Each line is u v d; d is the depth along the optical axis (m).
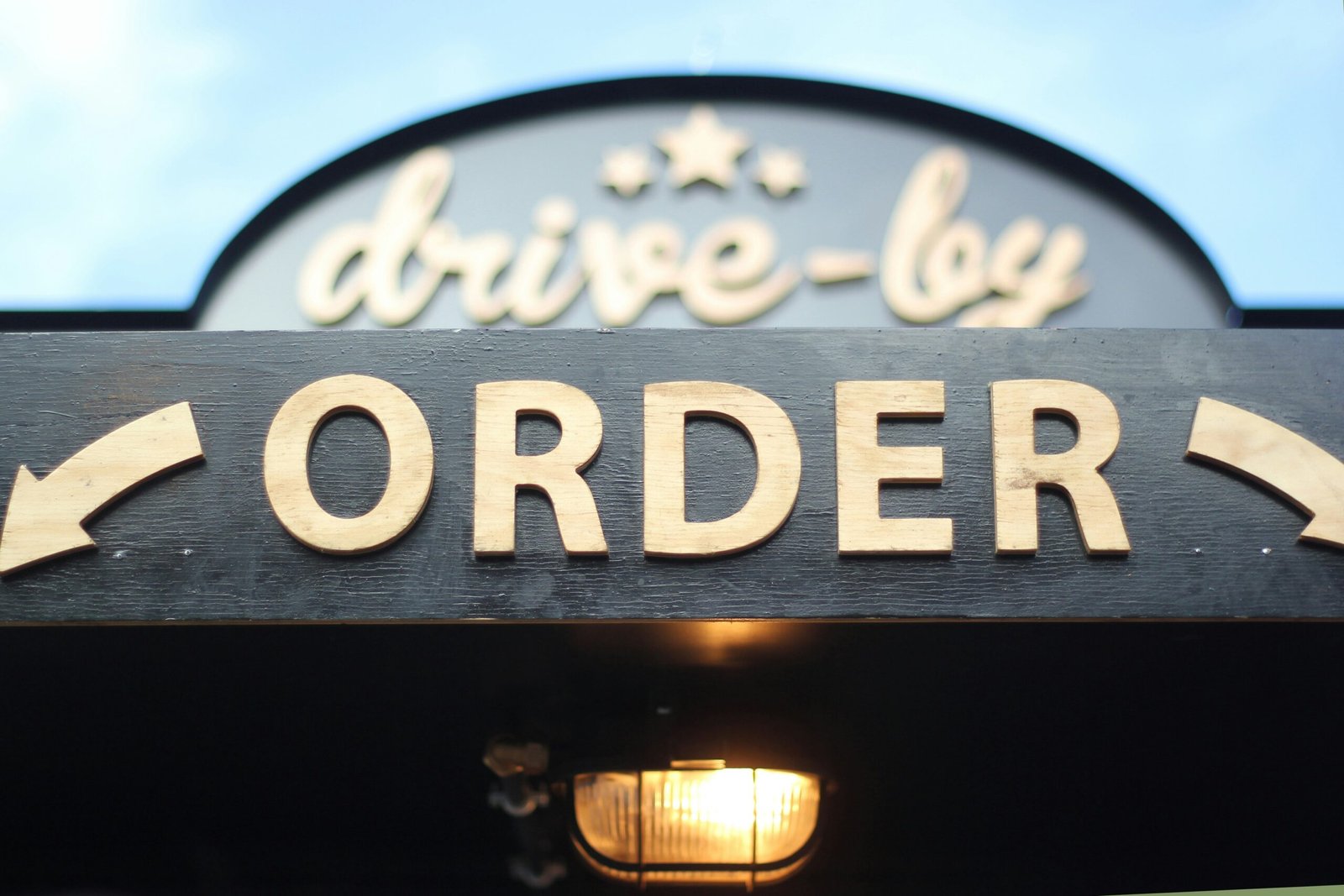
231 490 2.88
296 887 4.14
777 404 2.91
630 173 5.30
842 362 2.95
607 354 2.95
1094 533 2.80
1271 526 2.83
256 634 3.05
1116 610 2.78
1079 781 3.80
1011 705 3.45
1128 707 3.43
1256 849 4.10
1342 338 2.96
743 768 3.38
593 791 3.42
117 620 2.80
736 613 2.78
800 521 2.84
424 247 5.22
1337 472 2.83
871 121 5.31
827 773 3.44
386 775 3.80
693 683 3.44
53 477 2.86
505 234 5.25
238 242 5.16
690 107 5.36
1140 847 4.13
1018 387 2.91
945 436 2.90
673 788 3.39
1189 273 5.03
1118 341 2.96
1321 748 3.55
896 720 3.55
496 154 5.32
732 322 5.13
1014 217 5.16
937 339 2.96
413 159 5.31
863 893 4.14
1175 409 2.91
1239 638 3.07
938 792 3.89
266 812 3.98
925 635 3.08
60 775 3.73
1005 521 2.81
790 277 5.17
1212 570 2.80
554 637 3.09
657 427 2.88
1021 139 5.23
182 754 3.66
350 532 2.81
